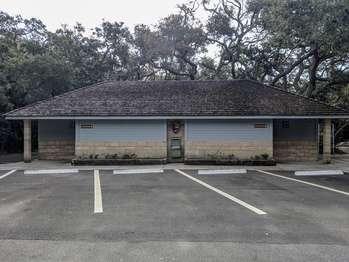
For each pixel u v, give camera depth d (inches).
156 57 1515.7
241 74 1376.7
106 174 680.4
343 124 1491.1
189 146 883.4
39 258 240.8
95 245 266.2
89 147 888.9
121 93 951.0
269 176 653.3
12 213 364.5
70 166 818.2
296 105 882.8
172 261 235.5
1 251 253.9
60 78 1199.6
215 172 702.5
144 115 859.4
